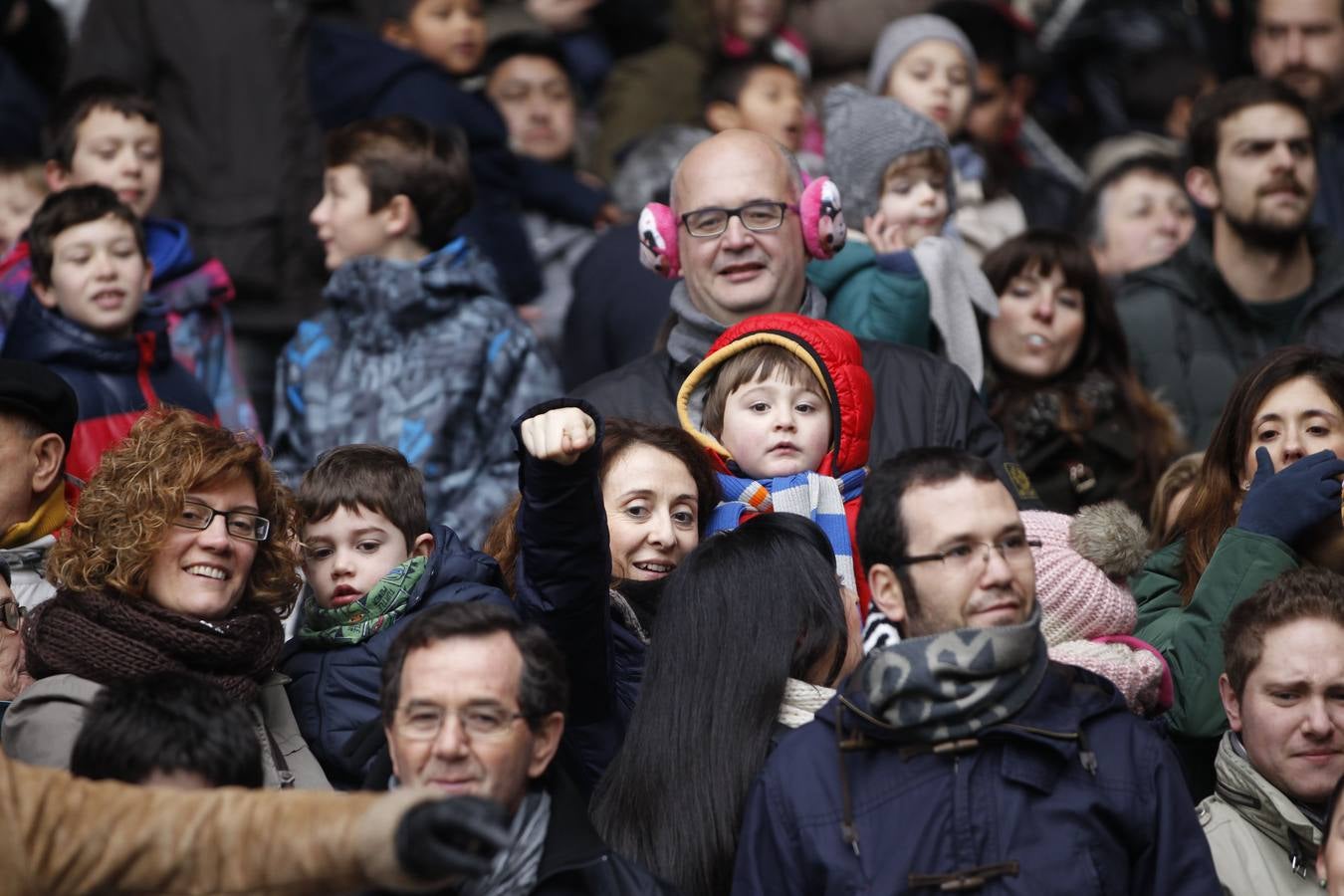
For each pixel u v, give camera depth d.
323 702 15.30
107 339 19.84
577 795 13.05
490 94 29.23
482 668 12.40
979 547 12.81
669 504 15.80
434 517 21.11
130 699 12.60
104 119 23.28
